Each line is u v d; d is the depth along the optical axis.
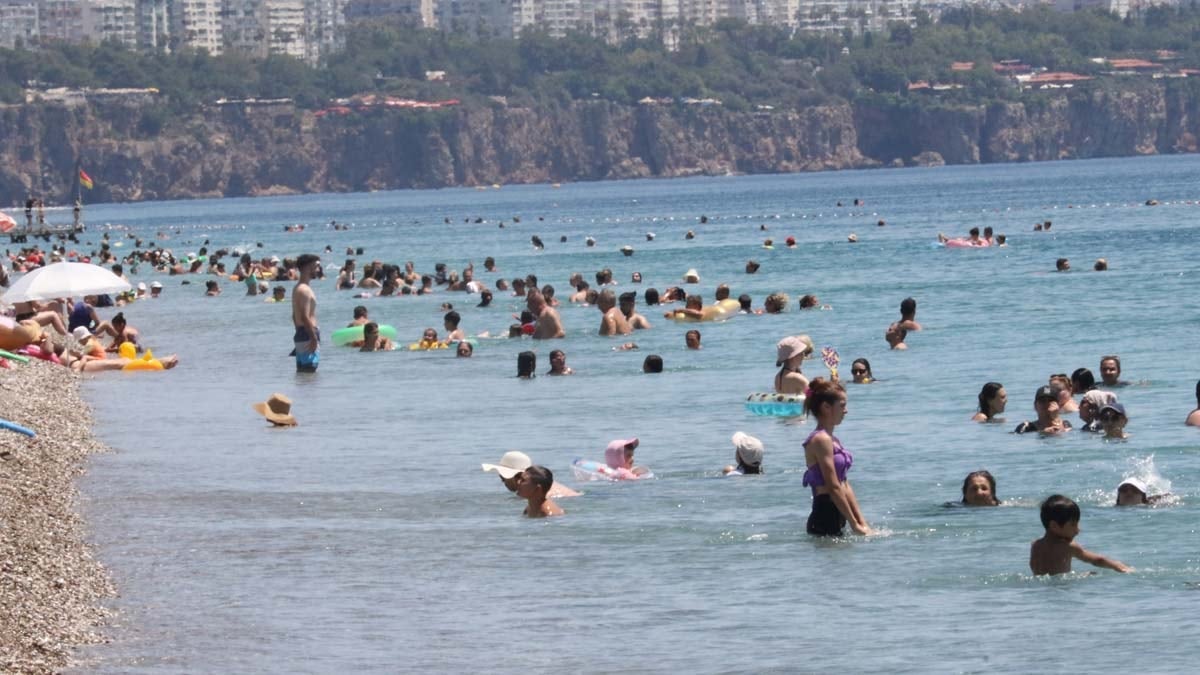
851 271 160.00
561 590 42.47
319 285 170.38
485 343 106.25
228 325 129.38
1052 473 54.78
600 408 75.69
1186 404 68.31
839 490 46.66
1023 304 117.06
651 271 177.62
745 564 44.28
